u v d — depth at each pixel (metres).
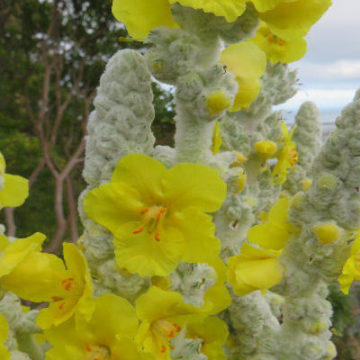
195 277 0.15
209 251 0.14
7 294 0.15
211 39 0.14
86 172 0.15
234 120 0.22
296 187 0.26
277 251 0.17
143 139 0.15
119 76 0.14
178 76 0.14
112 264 0.15
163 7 0.14
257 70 0.14
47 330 0.15
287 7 0.14
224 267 0.16
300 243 0.16
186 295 0.15
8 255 0.14
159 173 0.14
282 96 0.23
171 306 0.14
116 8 0.15
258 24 0.14
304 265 0.16
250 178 0.22
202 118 0.14
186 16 0.14
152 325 0.14
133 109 0.14
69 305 0.15
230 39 0.14
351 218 0.15
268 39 0.20
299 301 0.17
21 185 0.15
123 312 0.14
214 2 0.13
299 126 0.27
